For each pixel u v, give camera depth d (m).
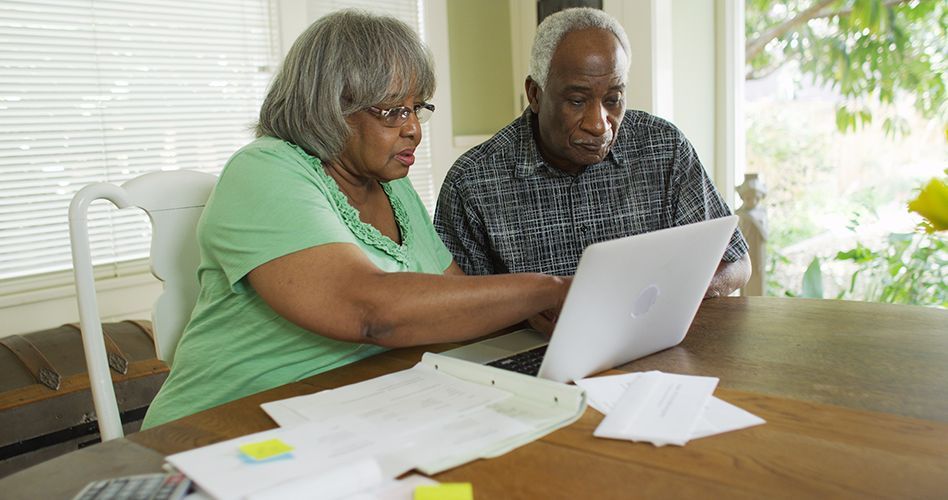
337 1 3.10
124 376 1.96
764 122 3.19
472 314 1.05
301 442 0.79
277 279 1.06
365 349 1.24
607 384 0.99
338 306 1.03
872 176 2.94
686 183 1.76
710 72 3.21
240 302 1.17
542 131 1.66
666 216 1.77
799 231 3.14
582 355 0.99
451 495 0.66
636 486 0.70
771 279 3.22
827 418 0.85
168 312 1.32
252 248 1.09
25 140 2.35
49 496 0.73
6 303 2.29
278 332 1.17
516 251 1.74
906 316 1.31
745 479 0.71
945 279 2.78
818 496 0.67
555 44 1.55
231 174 1.17
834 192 3.04
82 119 2.46
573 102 1.55
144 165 2.61
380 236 1.30
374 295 1.02
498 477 0.73
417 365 1.06
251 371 1.18
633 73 3.06
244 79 2.83
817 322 1.30
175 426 0.91
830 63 2.99
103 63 2.49
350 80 1.18
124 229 2.55
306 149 1.24
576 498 0.68
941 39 2.72
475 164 1.74
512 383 0.94
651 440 0.80
